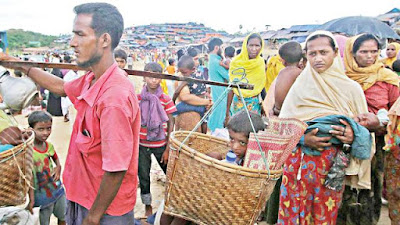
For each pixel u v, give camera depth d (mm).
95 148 1823
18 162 2252
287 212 2914
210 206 1829
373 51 3012
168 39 71250
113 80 1756
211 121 5082
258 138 1950
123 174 1728
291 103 2938
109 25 1741
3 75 2156
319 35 2766
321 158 2750
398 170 3000
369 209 3195
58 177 3254
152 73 2250
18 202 2340
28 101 2184
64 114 8789
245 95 4691
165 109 3869
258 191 1818
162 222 2477
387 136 2777
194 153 1794
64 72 9359
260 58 4762
